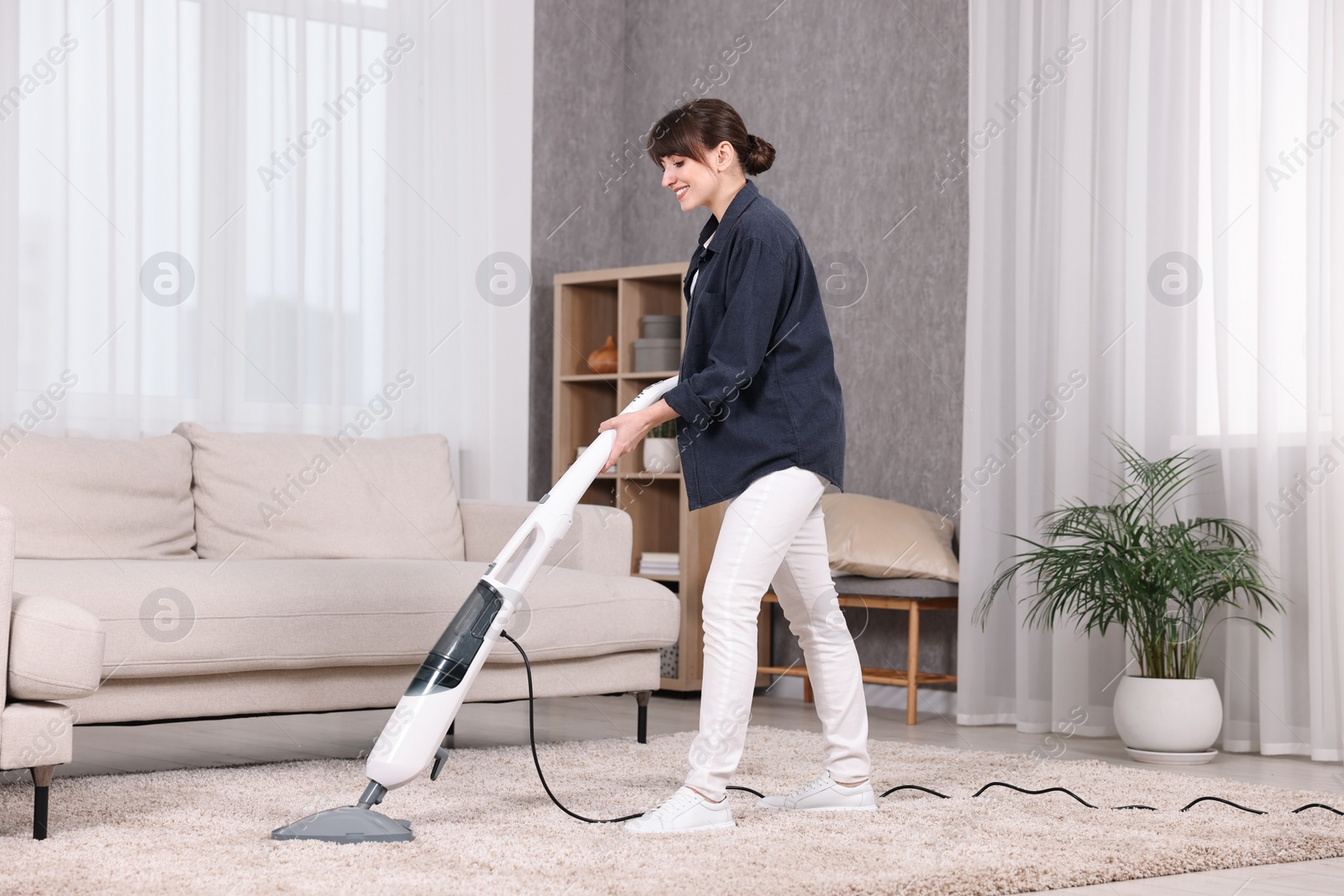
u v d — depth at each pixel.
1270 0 3.68
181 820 2.29
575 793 2.63
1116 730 3.95
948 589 4.29
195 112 4.35
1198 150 3.87
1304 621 3.61
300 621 2.92
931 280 4.77
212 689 2.87
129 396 4.13
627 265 5.78
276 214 4.52
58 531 3.29
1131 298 3.95
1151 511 3.75
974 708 4.19
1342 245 3.49
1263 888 2.02
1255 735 3.68
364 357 4.76
